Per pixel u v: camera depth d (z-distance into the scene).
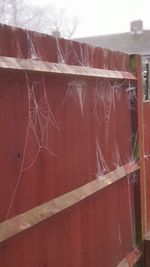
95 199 3.38
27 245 2.45
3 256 2.24
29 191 2.44
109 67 3.67
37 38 2.52
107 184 3.51
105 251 3.57
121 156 3.96
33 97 2.47
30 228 2.43
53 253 2.74
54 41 2.72
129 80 4.08
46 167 2.62
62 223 2.86
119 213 3.89
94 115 3.35
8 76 2.24
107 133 3.62
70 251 2.96
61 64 2.78
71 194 2.94
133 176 4.23
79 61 3.07
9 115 2.26
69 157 2.93
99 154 3.45
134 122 4.27
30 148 2.44
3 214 2.20
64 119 2.86
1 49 2.19
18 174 2.33
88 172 3.23
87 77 3.14
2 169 2.20
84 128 3.17
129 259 4.00
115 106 3.81
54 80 2.70
